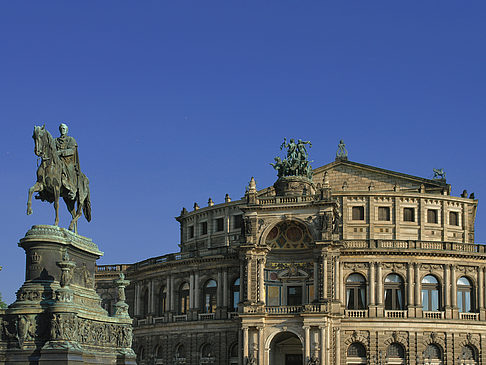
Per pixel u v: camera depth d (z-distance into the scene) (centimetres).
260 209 11938
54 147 5119
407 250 12150
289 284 12125
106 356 5247
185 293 13388
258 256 11838
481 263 12469
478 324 12194
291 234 12175
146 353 13625
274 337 11869
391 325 11925
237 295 12775
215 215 14188
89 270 5431
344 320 11906
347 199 13150
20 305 4838
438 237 13225
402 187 14012
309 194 12375
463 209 13538
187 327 13012
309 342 11275
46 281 4953
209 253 13100
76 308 4806
